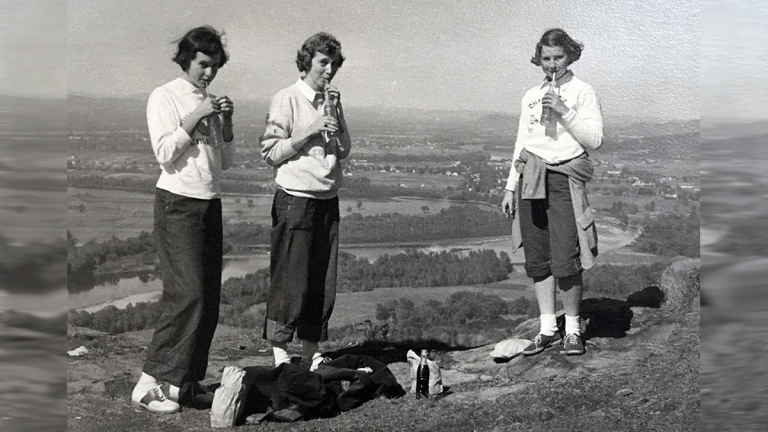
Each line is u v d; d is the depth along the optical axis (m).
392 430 5.00
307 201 5.41
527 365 5.59
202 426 5.11
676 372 5.64
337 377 5.24
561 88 5.70
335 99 5.48
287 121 5.41
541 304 5.68
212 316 5.28
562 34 5.71
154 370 5.24
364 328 5.66
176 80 5.36
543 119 5.64
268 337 5.45
